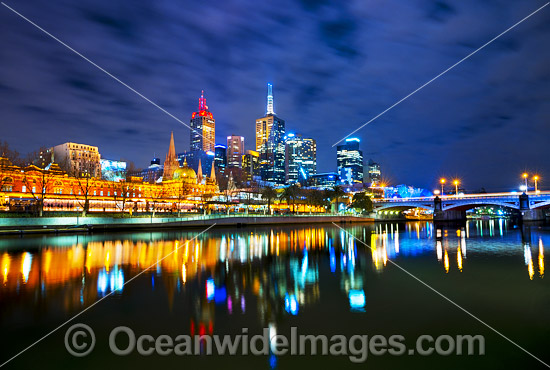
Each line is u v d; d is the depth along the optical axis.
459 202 159.75
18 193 101.69
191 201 148.38
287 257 38.28
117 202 125.00
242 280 25.61
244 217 120.44
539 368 12.31
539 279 25.91
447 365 12.56
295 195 192.88
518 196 141.88
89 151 190.50
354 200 183.38
